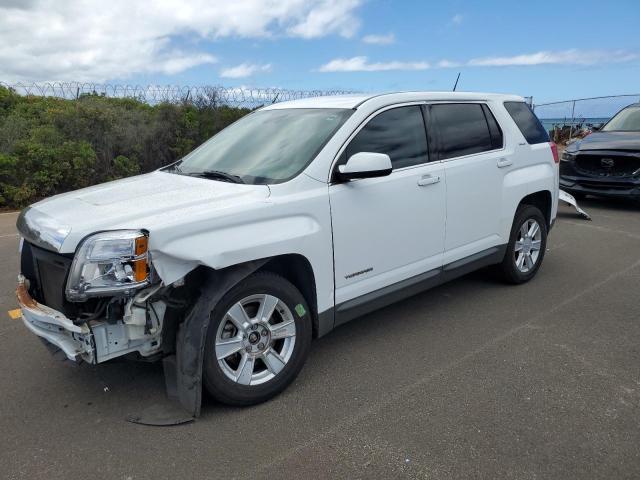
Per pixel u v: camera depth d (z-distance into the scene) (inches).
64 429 124.0
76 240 112.2
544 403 130.6
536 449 112.9
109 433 122.0
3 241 328.2
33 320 127.3
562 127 911.0
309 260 138.6
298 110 171.3
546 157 221.5
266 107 190.1
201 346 120.4
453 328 177.8
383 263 159.3
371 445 115.6
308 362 155.8
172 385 129.3
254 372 135.1
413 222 165.9
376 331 176.7
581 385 138.9
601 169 374.3
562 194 344.8
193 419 125.6
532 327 177.2
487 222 195.0
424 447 114.6
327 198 142.0
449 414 126.9
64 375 149.9
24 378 148.7
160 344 123.0
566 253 267.7
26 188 494.0
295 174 140.6
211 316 122.7
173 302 121.4
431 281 176.9
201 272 127.6
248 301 130.2
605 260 253.4
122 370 152.3
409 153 167.9
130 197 133.6
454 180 178.9
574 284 219.5
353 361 155.7
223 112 720.3
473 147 190.5
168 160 667.4
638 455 110.3
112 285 111.3
